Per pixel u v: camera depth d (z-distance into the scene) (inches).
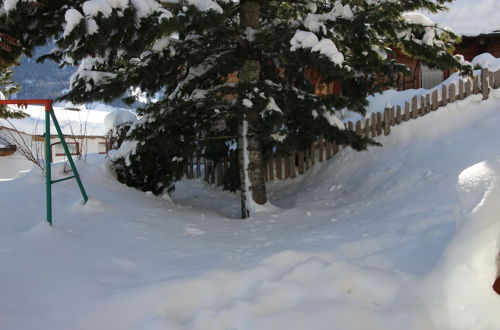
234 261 141.3
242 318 96.2
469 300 89.9
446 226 147.9
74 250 136.6
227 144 359.3
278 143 269.4
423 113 329.4
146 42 179.3
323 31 211.8
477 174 108.5
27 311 94.1
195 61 262.1
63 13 201.3
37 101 168.4
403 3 225.9
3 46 191.3
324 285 113.2
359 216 212.4
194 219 233.8
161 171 305.7
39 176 245.1
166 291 107.4
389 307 102.6
